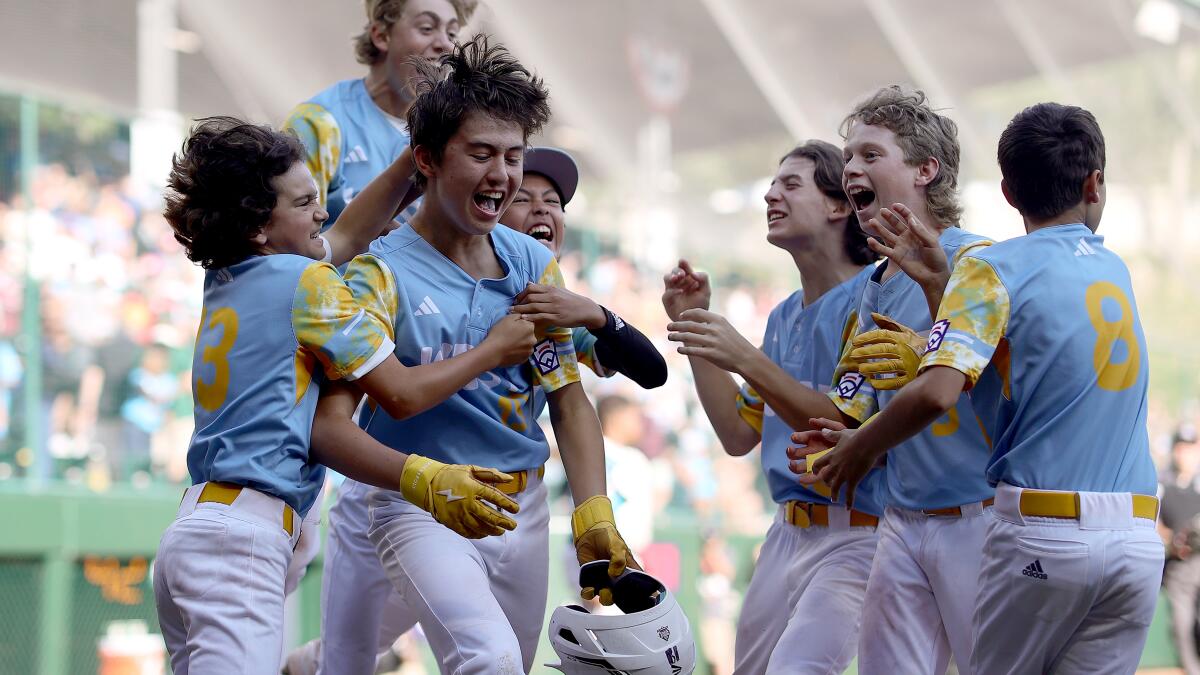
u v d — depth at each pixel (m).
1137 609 10.14
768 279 40.06
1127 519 10.05
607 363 11.77
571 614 9.98
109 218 25.48
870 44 36.22
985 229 37.94
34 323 23.86
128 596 23.23
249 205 10.15
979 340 10.12
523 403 11.42
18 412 23.34
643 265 36.94
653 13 34.84
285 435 9.83
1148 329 43.38
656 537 28.80
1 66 25.22
